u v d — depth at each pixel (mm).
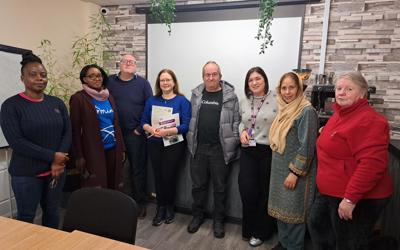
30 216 1893
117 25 3859
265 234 2311
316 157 1834
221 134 2291
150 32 3721
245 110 2193
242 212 2449
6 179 2553
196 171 2457
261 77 2102
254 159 2174
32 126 1779
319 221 1744
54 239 1112
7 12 2660
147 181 3004
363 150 1388
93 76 2264
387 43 2807
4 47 2432
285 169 1917
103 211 1277
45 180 1938
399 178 1771
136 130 2635
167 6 2537
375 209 1450
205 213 2744
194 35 3533
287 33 3148
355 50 2924
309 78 2926
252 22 3258
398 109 2846
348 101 1456
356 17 2875
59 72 3314
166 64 3721
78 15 3531
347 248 1549
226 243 2342
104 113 2320
